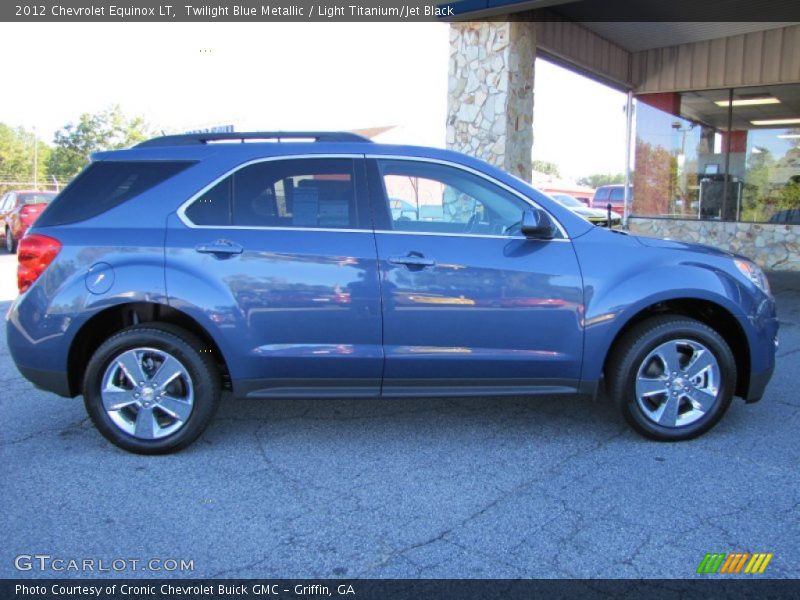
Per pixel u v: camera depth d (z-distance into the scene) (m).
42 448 4.20
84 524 3.26
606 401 5.05
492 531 3.18
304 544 3.08
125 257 3.91
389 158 4.14
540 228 3.92
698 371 4.13
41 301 3.92
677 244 4.30
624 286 4.02
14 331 4.00
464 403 5.05
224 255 3.92
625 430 4.45
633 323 4.28
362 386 4.07
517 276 3.99
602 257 4.07
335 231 4.00
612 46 12.73
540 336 4.02
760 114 12.64
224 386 4.29
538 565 2.90
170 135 4.32
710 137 13.31
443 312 3.97
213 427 4.57
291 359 3.96
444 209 4.14
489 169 4.16
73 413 4.87
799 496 3.48
